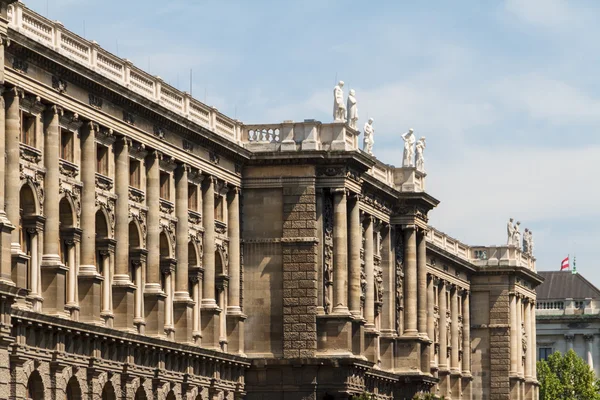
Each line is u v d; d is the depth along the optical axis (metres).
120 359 112.62
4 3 94.25
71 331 103.88
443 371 187.38
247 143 140.12
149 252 119.62
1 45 93.94
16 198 97.62
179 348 121.94
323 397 137.88
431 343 174.62
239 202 138.62
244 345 137.75
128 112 115.88
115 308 113.25
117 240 113.94
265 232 139.12
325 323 138.38
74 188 107.50
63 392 103.38
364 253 153.75
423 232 166.38
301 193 139.00
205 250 131.00
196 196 129.88
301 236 138.50
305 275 137.88
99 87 110.38
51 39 105.31
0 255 91.88
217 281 134.88
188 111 128.75
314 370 136.88
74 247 107.00
